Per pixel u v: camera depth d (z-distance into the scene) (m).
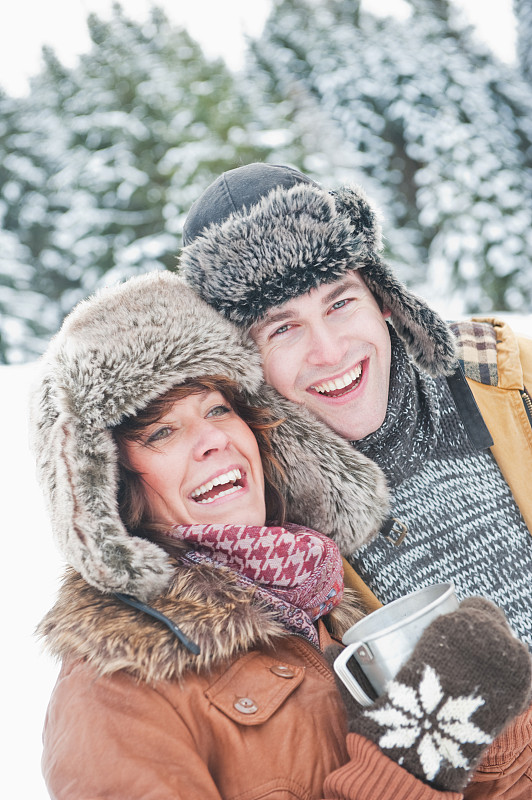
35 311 12.66
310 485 1.47
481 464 1.66
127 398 1.23
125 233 13.43
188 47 15.91
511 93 14.68
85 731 1.05
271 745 1.10
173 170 13.52
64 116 14.93
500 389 1.72
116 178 13.73
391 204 13.93
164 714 1.08
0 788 1.66
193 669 1.14
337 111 15.02
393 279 1.58
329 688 1.21
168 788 1.00
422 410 1.66
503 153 12.93
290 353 1.49
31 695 1.95
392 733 1.02
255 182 1.53
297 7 16.89
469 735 1.03
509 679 1.03
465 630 1.05
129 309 1.29
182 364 1.27
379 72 14.95
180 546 1.26
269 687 1.15
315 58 15.81
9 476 3.29
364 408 1.56
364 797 1.00
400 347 1.66
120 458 1.27
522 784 1.22
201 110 14.26
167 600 1.17
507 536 1.61
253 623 1.18
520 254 11.73
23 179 14.67
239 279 1.43
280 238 1.43
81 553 1.15
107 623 1.14
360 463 1.48
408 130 14.20
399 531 1.56
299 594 1.28
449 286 11.92
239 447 1.34
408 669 1.04
